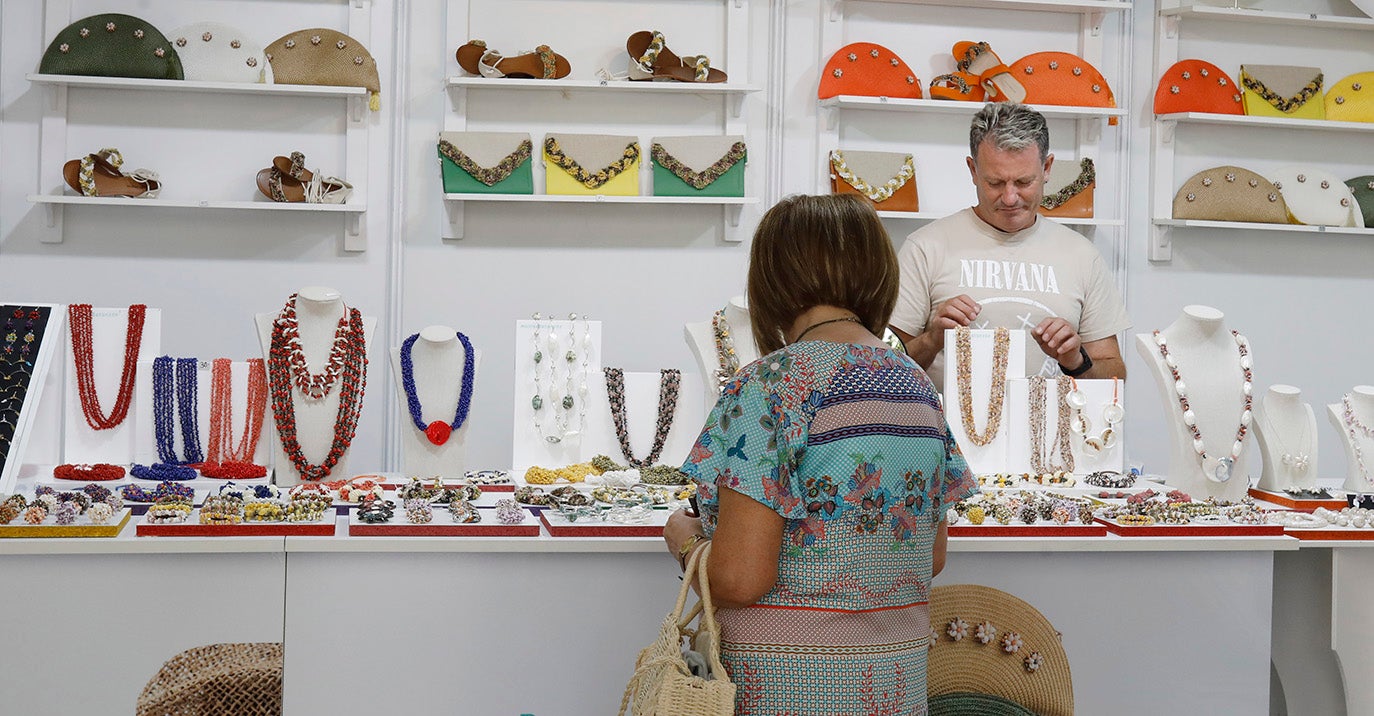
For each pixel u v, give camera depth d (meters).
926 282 3.34
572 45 4.36
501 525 2.24
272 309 4.27
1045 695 2.31
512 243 4.37
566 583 2.24
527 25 4.33
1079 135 4.66
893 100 4.35
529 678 2.24
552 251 4.40
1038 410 3.02
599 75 4.38
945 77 4.42
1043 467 3.03
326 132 4.26
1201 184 4.67
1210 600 2.44
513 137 4.20
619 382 3.04
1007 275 3.32
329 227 4.28
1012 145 3.17
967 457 3.00
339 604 2.19
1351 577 2.62
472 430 4.39
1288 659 2.88
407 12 4.26
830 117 4.45
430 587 2.21
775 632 1.60
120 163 4.01
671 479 2.88
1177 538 2.40
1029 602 2.37
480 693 2.23
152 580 2.14
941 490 1.71
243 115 4.20
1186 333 2.96
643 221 4.44
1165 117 4.59
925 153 4.59
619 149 4.26
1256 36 4.79
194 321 4.23
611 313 4.45
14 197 4.12
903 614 1.65
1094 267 3.39
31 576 2.12
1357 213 4.75
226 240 4.23
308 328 2.89
